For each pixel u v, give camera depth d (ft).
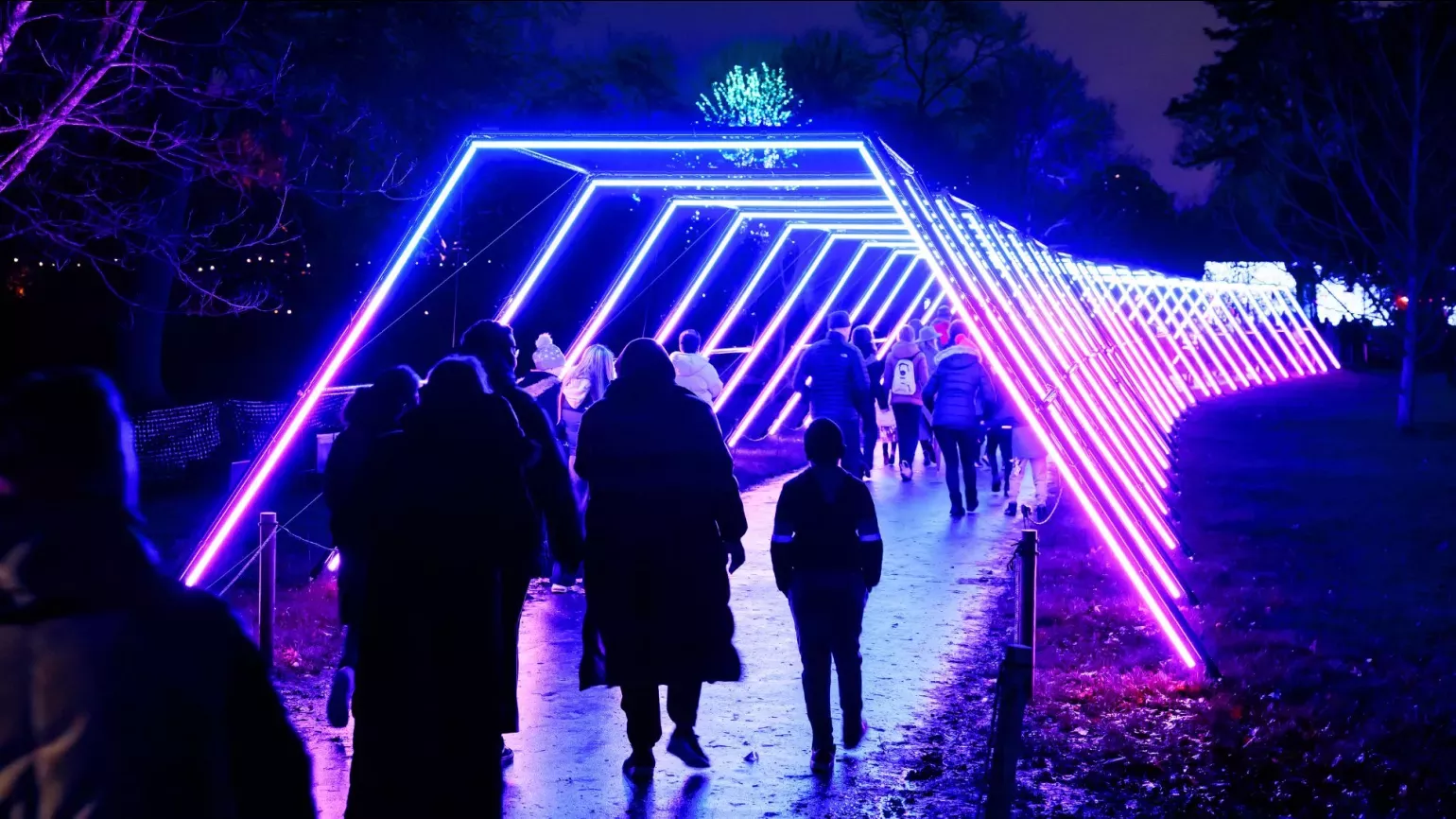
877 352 83.41
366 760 15.58
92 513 7.86
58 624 7.64
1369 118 90.33
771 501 52.54
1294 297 154.40
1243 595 32.83
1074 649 27.58
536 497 19.45
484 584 15.98
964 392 48.08
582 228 104.12
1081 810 18.20
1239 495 52.19
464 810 15.55
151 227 69.00
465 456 15.98
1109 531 25.99
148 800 7.65
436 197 32.99
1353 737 21.33
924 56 171.73
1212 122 113.91
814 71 167.63
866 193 49.73
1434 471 59.93
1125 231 189.37
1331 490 53.42
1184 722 22.41
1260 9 103.19
